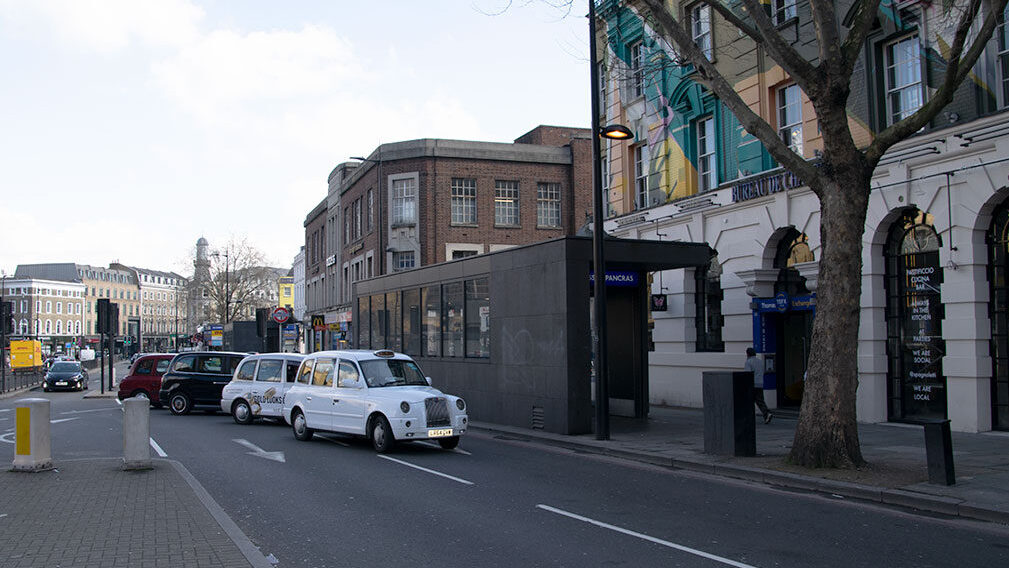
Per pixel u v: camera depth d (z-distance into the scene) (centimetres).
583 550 698
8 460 1318
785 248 1898
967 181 1420
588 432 1588
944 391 1494
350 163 5144
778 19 1867
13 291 11431
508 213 4091
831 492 975
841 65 1045
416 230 3978
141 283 14612
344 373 1496
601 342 1499
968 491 907
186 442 1530
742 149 1981
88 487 976
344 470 1171
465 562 659
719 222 2056
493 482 1066
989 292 1418
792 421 1739
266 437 1625
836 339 1075
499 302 1850
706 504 912
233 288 7288
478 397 1930
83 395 3547
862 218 1070
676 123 2234
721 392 1244
